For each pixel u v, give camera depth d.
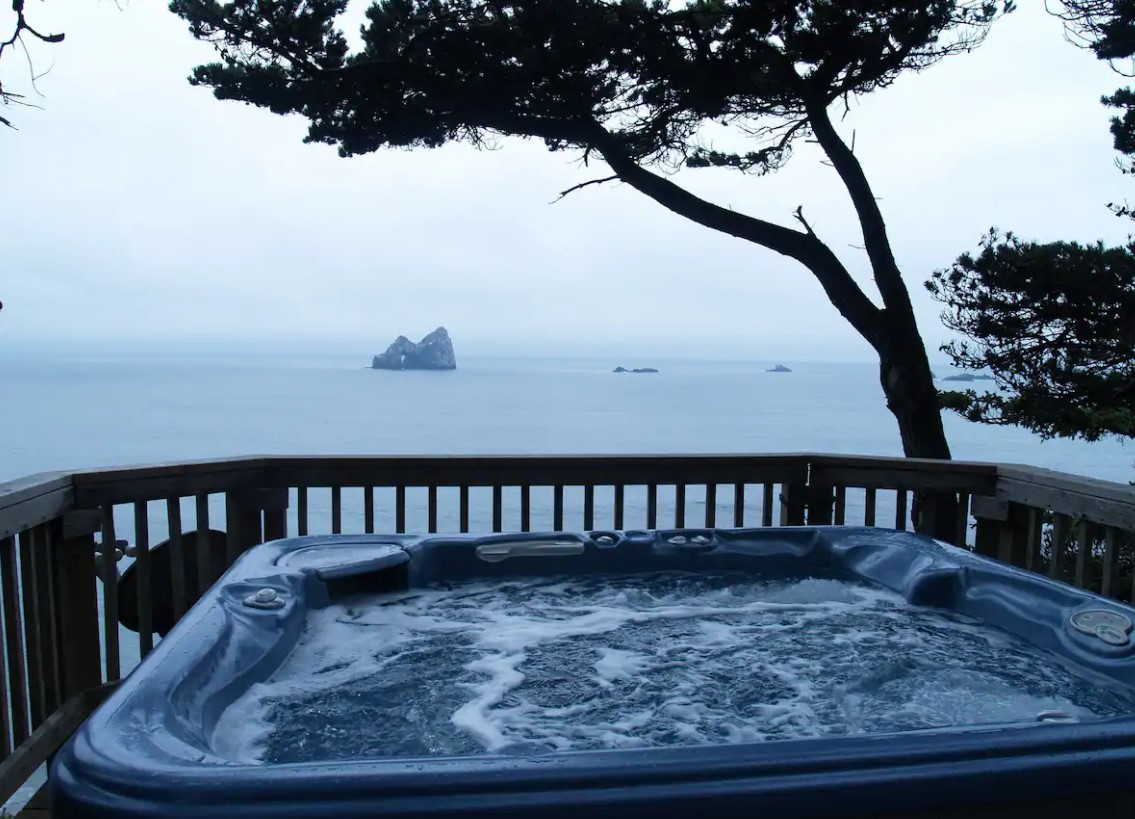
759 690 2.22
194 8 5.43
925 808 1.28
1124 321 6.09
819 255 5.88
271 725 1.95
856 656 2.45
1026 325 6.50
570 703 2.13
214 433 67.44
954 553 2.95
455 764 1.24
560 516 3.51
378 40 5.59
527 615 2.77
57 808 1.24
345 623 2.65
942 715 2.08
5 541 2.39
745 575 3.19
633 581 3.11
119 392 133.12
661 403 116.50
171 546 3.07
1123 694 2.12
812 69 5.70
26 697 2.47
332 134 6.08
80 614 2.87
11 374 196.38
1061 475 3.06
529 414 92.50
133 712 1.51
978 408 6.95
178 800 1.19
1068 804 1.34
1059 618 2.45
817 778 1.27
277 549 2.84
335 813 1.18
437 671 2.32
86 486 2.85
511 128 5.87
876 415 96.25
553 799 1.21
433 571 3.03
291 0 5.43
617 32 5.38
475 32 5.48
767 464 3.65
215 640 2.01
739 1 5.36
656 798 1.22
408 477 3.41
